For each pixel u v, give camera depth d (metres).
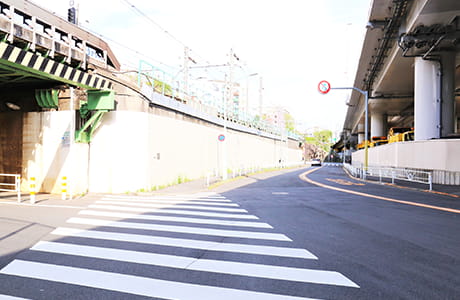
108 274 4.73
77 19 17.22
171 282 4.40
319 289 4.14
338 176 32.47
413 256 5.58
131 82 17.81
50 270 4.91
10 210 10.80
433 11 18.12
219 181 23.66
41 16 11.82
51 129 16.50
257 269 4.92
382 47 26.81
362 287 4.20
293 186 20.66
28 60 11.27
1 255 5.68
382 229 7.77
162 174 20.02
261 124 53.81
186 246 6.26
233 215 9.83
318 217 9.45
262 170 44.38
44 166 16.55
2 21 10.07
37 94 16.30
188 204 12.36
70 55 13.34
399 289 4.13
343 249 6.03
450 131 22.72
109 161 16.80
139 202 13.04
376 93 40.34
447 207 11.38
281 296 3.92
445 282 4.37
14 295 4.00
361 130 75.06
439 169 20.31
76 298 3.90
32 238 6.89
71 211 10.62
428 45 22.00
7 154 17.28
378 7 21.05
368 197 14.50
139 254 5.73
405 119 61.94
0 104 17.44
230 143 37.03
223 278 4.55
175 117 22.38
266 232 7.48
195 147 26.22
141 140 17.33
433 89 22.91
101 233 7.38
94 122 16.73
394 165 27.70
